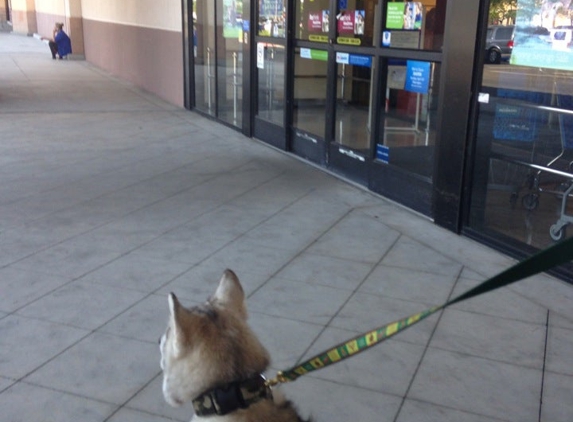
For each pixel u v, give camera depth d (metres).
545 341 4.26
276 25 9.60
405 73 6.92
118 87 16.95
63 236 6.13
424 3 6.52
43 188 7.72
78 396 3.67
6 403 3.59
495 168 6.10
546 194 6.12
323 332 4.37
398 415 3.50
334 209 6.99
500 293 4.95
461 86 5.96
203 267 5.43
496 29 5.61
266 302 4.79
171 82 14.51
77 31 23.92
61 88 16.50
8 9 46.75
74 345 4.20
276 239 6.08
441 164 6.32
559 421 3.45
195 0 12.82
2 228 6.33
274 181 8.09
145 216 6.73
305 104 9.22
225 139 10.67
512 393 3.70
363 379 3.84
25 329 4.39
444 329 4.42
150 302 4.80
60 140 10.45
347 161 8.14
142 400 3.63
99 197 7.39
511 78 5.59
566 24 5.07
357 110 7.94
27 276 5.22
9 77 18.36
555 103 5.29
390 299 4.87
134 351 4.13
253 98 10.57
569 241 1.61
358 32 7.70
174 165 8.88
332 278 5.23
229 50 11.45
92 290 4.99
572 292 4.96
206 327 2.17
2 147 9.89
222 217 6.71
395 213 6.86
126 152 9.66
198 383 2.14
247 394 2.17
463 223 6.15
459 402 3.62
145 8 15.85
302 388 3.74
